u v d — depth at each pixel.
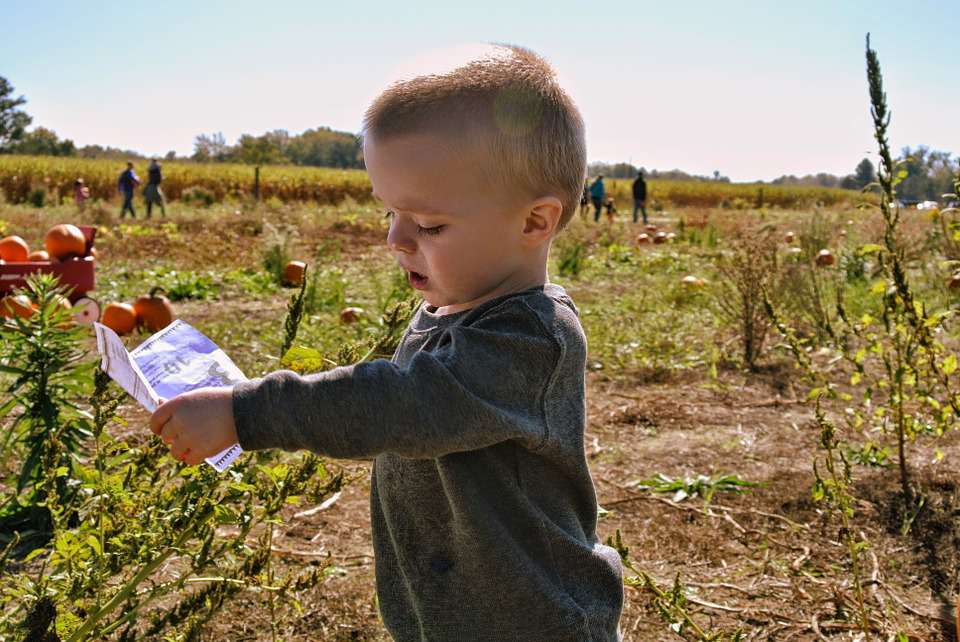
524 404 1.42
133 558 1.80
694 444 5.16
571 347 1.47
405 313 1.80
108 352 1.31
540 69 1.49
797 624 3.19
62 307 3.68
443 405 1.32
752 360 6.99
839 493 3.00
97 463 1.99
